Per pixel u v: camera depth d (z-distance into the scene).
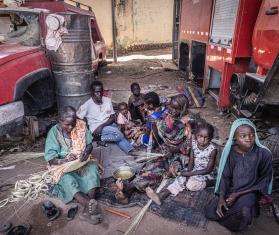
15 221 2.88
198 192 3.23
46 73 4.76
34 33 4.91
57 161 3.18
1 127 3.96
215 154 3.16
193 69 8.10
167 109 4.01
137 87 5.01
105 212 2.97
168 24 17.00
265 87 4.09
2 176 3.66
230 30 5.25
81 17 4.75
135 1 15.35
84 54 4.91
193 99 6.39
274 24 4.20
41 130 4.73
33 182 3.38
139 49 16.41
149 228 2.76
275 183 3.30
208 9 6.43
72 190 3.00
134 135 4.46
